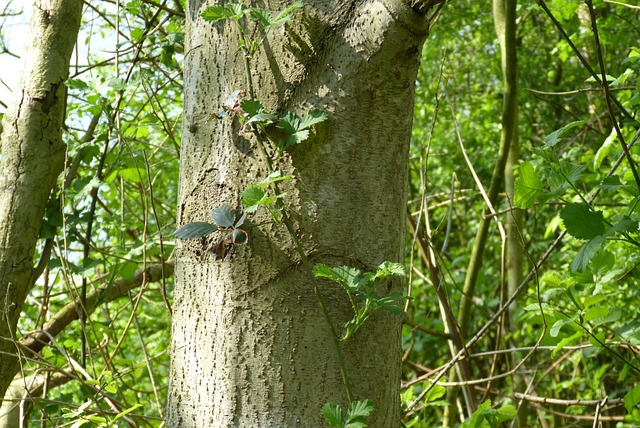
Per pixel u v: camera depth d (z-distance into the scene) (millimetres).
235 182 1428
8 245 2381
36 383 2848
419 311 6051
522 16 6680
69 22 2510
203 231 1369
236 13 1410
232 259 1397
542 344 2506
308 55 1432
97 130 2883
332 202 1413
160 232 2432
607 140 2381
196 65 1527
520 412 3729
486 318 5816
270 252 1389
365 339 1413
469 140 7316
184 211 1483
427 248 3193
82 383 2258
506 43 3756
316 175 1413
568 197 4539
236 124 1445
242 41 1445
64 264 2490
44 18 2496
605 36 4961
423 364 5246
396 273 1355
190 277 1453
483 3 7480
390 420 1456
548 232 3555
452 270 6336
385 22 1366
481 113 7355
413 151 7332
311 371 1365
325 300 1389
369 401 1319
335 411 1313
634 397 2158
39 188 2426
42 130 2441
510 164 4633
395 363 1479
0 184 2422
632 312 4004
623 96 3146
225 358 1384
